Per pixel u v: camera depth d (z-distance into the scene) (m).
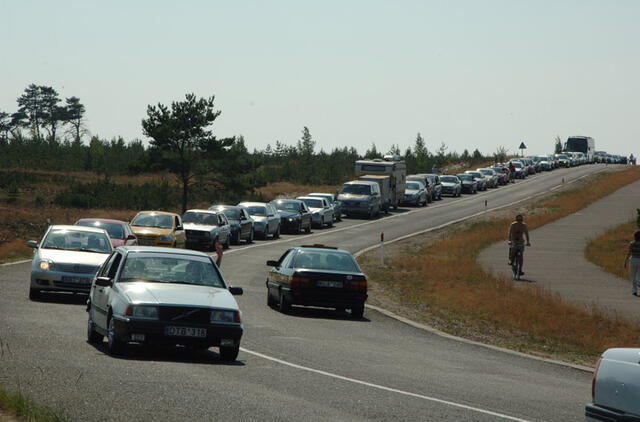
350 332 20.86
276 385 12.30
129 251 15.73
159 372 12.71
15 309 20.31
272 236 57.00
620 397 8.07
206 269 15.68
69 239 24.28
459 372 15.46
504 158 152.88
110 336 14.28
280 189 99.81
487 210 78.19
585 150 153.62
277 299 24.69
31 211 61.72
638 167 133.50
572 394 13.87
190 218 45.19
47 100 167.00
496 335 23.20
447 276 34.97
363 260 42.38
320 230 61.94
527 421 10.82
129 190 73.81
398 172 78.50
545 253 45.44
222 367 13.77
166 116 69.00
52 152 104.00
